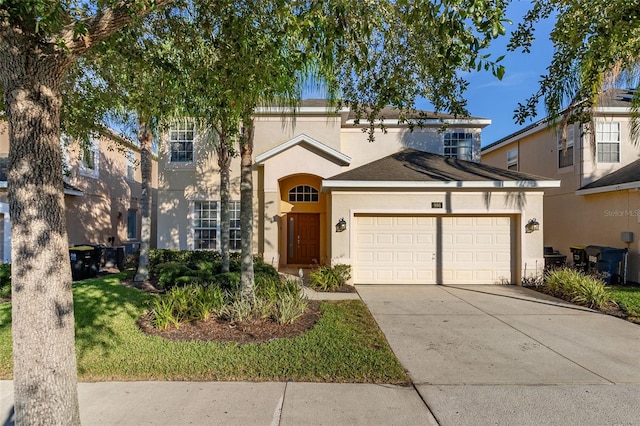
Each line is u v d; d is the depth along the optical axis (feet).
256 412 12.22
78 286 29.96
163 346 17.69
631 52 19.53
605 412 12.38
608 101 39.78
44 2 8.82
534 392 13.83
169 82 17.10
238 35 15.15
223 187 34.14
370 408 12.56
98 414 12.01
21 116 8.38
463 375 15.33
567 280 30.60
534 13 18.54
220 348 17.54
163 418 11.82
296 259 50.03
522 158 57.06
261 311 21.91
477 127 48.62
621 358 17.29
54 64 8.82
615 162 43.83
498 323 23.09
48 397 8.39
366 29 13.08
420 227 37.06
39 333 8.38
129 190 63.00
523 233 36.01
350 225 36.35
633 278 36.99
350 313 24.88
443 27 9.93
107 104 23.90
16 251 8.45
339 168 44.78
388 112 50.19
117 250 47.55
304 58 13.04
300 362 16.14
